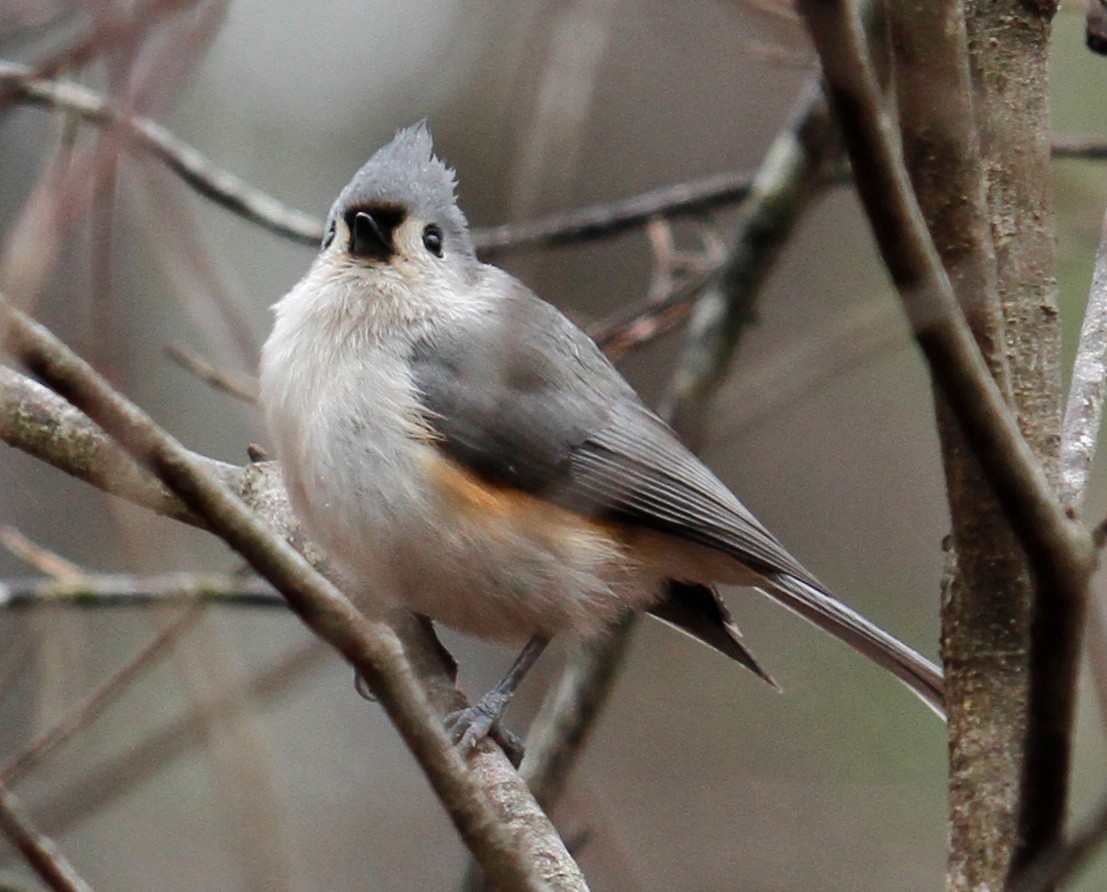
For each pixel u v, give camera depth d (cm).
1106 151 1012
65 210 500
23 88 611
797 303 1523
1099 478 1170
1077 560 525
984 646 608
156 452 456
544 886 502
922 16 553
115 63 511
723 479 1545
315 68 1495
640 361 1529
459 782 495
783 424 1560
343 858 1330
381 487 826
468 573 838
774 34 1123
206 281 699
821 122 1086
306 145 1514
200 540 1192
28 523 1315
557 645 904
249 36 1427
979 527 608
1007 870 551
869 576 1502
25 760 849
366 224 876
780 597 905
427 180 904
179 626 817
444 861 1327
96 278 586
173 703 1256
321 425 833
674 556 912
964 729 606
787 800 1315
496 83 1484
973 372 514
